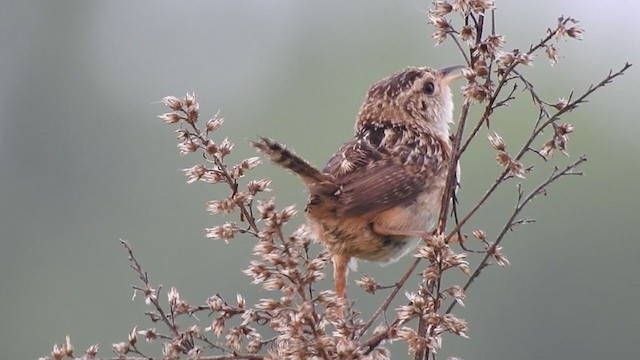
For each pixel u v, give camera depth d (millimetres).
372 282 6699
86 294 17391
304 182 7238
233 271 15625
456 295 6324
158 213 17375
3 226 18406
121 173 18594
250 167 6660
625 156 15195
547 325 14195
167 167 18234
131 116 19500
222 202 6602
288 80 18688
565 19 6367
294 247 6055
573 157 15172
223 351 6703
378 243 7660
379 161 7770
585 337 14422
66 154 19266
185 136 6648
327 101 18172
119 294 17062
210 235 6559
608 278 14469
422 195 7738
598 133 15422
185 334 6422
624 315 14578
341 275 7789
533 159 14531
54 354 6477
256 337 6340
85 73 20328
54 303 17609
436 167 7883
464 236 7184
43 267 18000
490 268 14227
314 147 17422
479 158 14273
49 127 19812
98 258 17766
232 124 17953
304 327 6156
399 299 12758
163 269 16484
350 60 18656
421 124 8422
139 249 16969
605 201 14805
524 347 14211
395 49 18453
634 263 14438
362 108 8656
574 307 14352
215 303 6457
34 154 19281
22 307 17672
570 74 16172
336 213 7434
